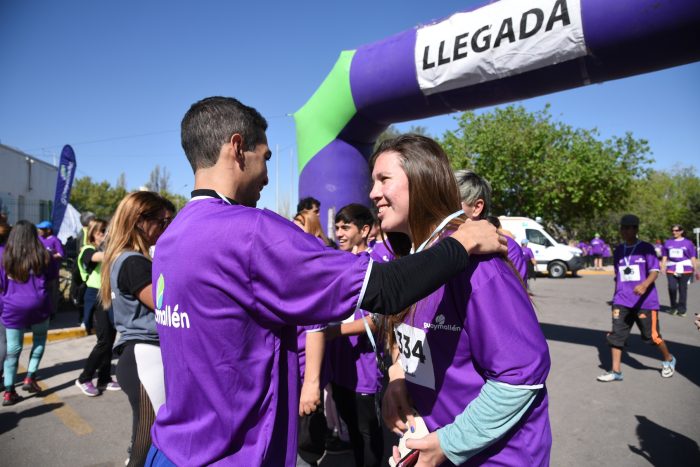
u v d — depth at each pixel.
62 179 8.63
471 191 2.21
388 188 1.26
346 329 2.35
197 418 1.08
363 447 2.60
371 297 0.99
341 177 5.87
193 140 1.24
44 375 5.02
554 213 22.52
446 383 1.16
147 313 2.13
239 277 1.02
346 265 1.02
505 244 1.14
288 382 1.14
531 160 20.72
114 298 2.19
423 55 4.83
